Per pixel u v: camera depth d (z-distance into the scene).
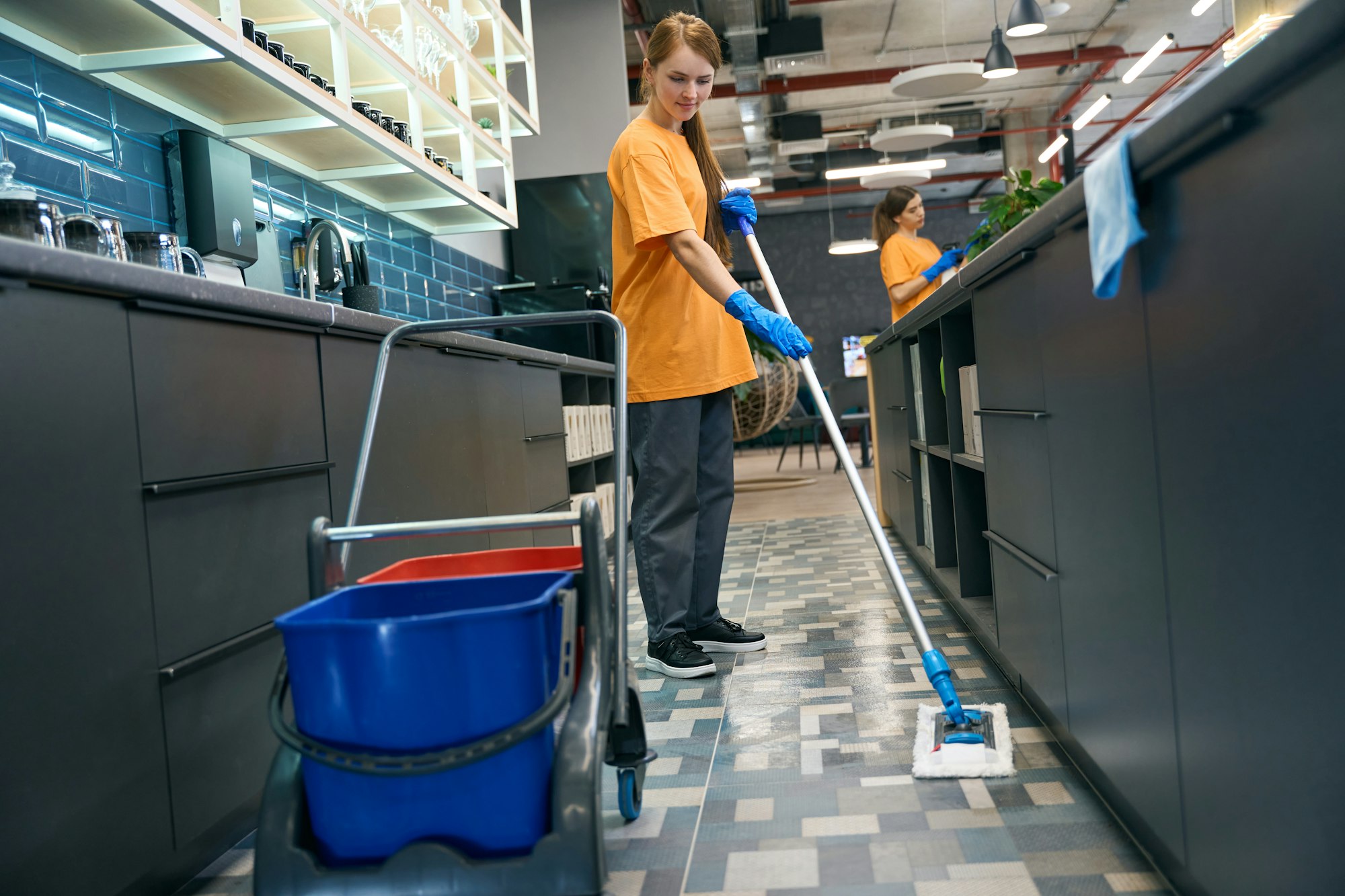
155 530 1.13
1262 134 0.69
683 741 1.64
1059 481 1.28
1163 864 1.05
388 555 1.78
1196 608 0.87
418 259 3.91
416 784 0.87
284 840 0.89
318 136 2.57
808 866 1.15
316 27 2.39
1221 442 0.79
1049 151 11.27
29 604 0.93
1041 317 1.32
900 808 1.29
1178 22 9.84
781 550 3.79
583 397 3.91
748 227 2.19
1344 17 0.55
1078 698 1.26
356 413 1.67
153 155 2.21
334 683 0.86
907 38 9.66
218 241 2.26
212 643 1.23
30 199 1.44
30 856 0.91
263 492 1.38
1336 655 0.65
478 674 0.85
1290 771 0.72
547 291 4.49
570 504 3.46
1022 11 6.36
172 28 1.85
